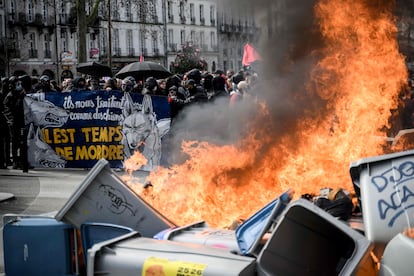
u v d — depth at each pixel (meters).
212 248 3.89
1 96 13.42
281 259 3.68
